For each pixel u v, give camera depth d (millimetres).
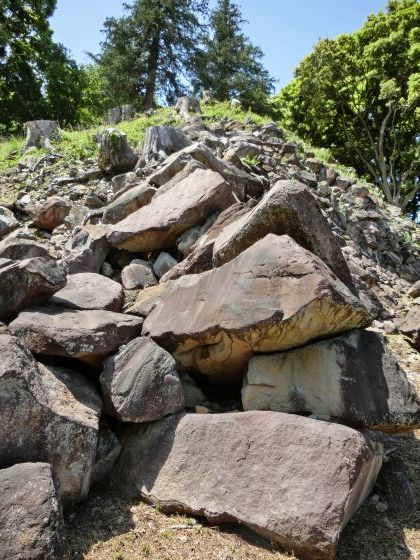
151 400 3102
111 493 3027
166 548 2590
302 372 3166
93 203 7457
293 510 2529
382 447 3141
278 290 3084
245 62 26719
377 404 3043
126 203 5973
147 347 3262
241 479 2738
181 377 3602
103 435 3164
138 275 4777
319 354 3156
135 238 5027
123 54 25359
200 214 4988
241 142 9984
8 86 23250
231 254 3773
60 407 2783
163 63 26250
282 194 3549
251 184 6934
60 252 5797
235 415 2971
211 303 3318
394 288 7988
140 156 8711
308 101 21219
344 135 21719
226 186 5059
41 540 2178
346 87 20047
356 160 22172
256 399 3209
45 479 2381
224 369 3543
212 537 2674
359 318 3148
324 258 3682
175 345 3434
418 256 10602
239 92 25969
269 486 2652
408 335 5859
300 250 3156
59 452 2674
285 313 2965
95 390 3201
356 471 2588
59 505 2357
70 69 24516
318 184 10188
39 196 8023
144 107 25719
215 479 2801
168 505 2838
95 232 5316
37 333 3111
